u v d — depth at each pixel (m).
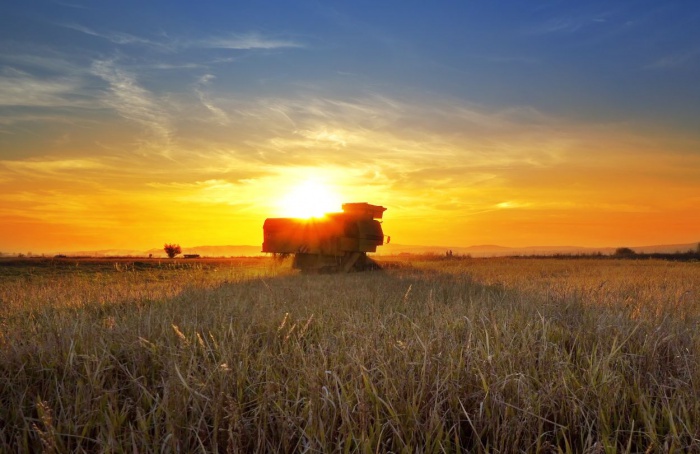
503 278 18.31
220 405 4.54
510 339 6.29
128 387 5.42
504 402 4.62
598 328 7.17
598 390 5.07
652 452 4.27
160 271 22.03
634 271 23.52
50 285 14.78
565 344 7.06
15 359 5.96
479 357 5.57
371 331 7.03
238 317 8.39
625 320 7.64
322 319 8.41
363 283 15.95
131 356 6.23
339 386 5.14
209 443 4.37
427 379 5.15
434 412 4.43
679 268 26.23
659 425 4.62
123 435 4.43
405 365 5.30
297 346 6.34
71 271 23.23
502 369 5.37
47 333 6.93
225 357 5.63
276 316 8.50
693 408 4.71
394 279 17.83
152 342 6.82
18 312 9.69
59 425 4.38
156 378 5.82
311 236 24.12
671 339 6.59
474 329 6.86
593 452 4.06
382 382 5.08
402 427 4.37
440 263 32.12
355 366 5.35
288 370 5.62
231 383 5.19
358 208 27.23
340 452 4.07
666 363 6.11
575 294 10.11
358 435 4.35
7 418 4.84
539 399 4.81
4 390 5.33
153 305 9.94
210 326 7.93
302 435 4.25
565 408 4.86
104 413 4.55
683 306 9.80
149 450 4.11
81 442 4.32
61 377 5.72
